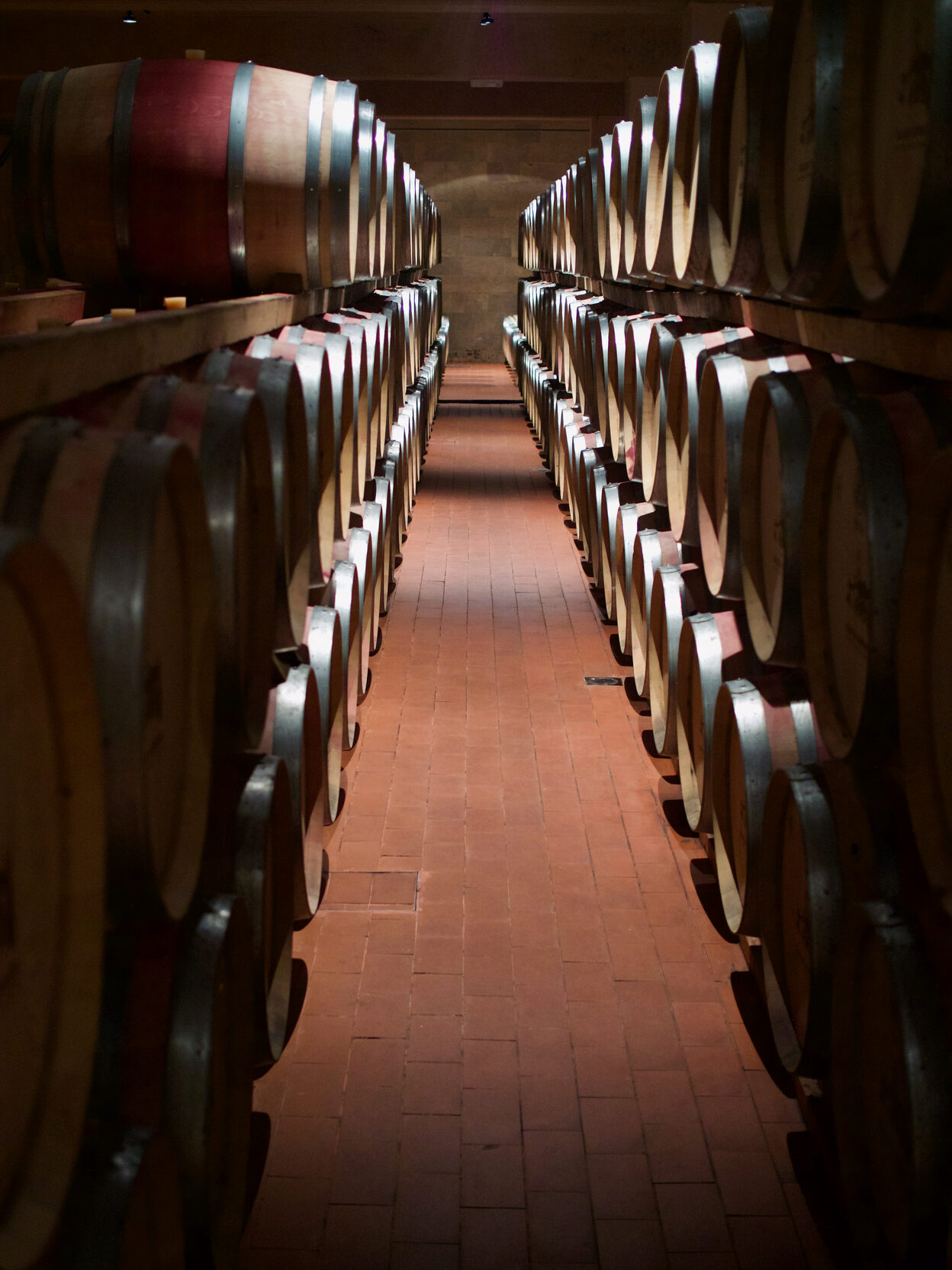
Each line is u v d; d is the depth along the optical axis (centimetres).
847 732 262
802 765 284
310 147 449
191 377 286
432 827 479
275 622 286
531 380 1598
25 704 134
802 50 297
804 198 295
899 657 206
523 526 1044
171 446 162
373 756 549
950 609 196
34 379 171
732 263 354
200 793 203
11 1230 138
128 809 157
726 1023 353
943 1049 207
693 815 436
